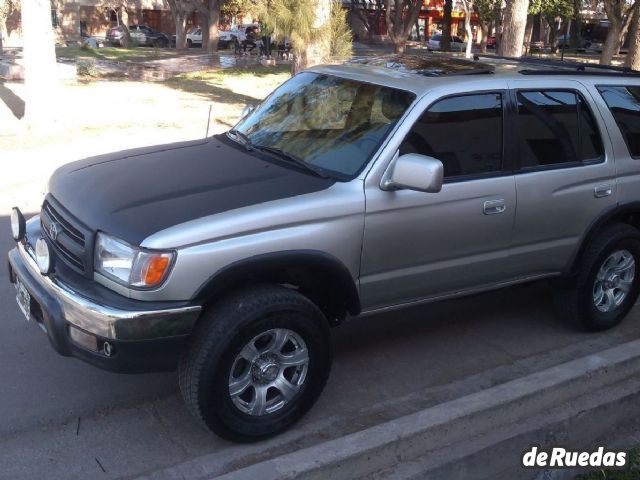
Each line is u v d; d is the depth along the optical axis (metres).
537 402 4.24
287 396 3.81
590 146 4.98
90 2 56.78
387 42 57.78
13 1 36.69
